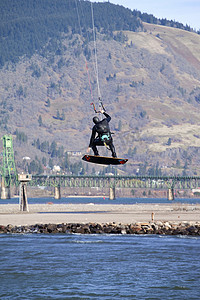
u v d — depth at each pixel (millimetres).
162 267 57188
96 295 44750
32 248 72188
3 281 50094
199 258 63125
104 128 57406
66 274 53375
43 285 48500
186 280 50344
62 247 73250
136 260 61844
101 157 57406
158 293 45312
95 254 66812
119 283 49219
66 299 43344
